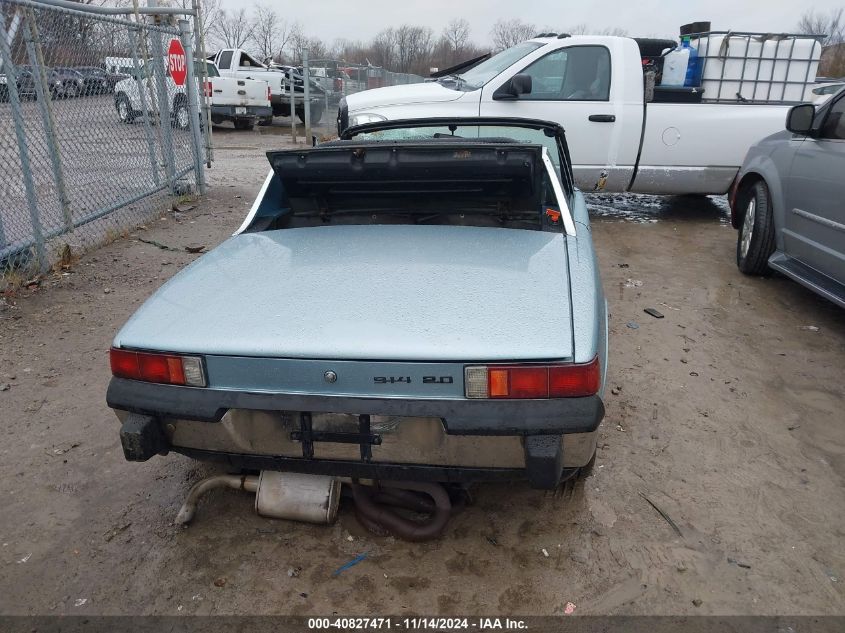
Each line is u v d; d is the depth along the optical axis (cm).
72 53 602
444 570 232
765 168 520
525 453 198
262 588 223
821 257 443
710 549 242
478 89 681
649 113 698
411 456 210
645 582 226
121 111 677
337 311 215
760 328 449
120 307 464
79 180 630
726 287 532
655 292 518
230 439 214
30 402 338
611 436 313
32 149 570
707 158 716
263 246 275
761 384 368
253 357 203
